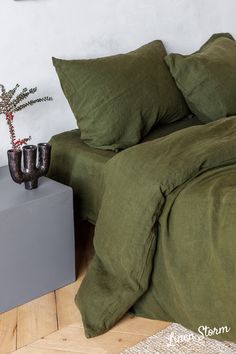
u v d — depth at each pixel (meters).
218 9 3.22
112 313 2.00
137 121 2.44
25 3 2.37
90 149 2.44
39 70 2.51
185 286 1.90
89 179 2.36
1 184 2.24
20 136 2.53
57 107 2.63
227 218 1.78
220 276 1.78
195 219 1.87
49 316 2.09
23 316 2.09
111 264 2.08
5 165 2.49
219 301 1.82
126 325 2.03
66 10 2.52
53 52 2.53
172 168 1.96
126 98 2.42
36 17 2.43
